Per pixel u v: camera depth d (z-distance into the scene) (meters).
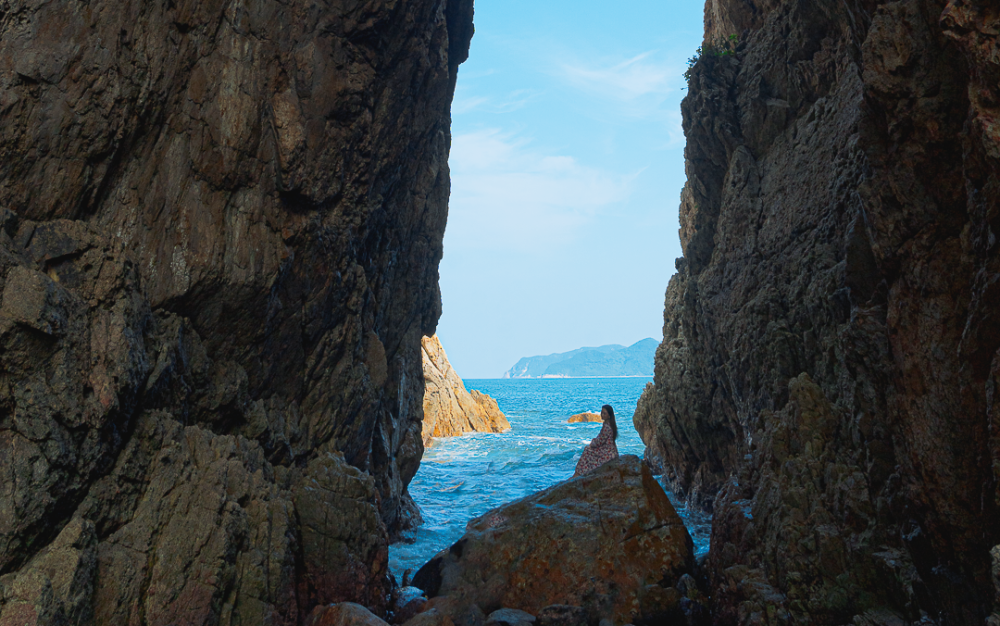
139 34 5.54
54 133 4.91
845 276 7.26
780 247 10.49
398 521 11.30
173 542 4.95
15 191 4.73
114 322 4.81
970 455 4.42
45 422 4.14
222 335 6.50
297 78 7.05
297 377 7.84
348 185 8.20
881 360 5.77
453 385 33.19
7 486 3.91
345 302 8.61
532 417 49.59
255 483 6.04
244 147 6.48
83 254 4.80
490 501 15.05
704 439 13.59
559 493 8.24
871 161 5.44
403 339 12.18
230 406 6.50
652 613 6.84
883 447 6.09
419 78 9.59
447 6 11.75
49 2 4.91
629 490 7.92
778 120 11.74
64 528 4.27
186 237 5.96
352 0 7.46
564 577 7.19
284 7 6.86
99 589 4.37
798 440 7.51
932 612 4.96
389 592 7.62
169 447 5.29
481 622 6.80
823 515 6.41
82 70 5.05
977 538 4.41
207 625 4.95
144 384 5.15
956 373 4.55
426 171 11.84
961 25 3.89
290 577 5.99
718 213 13.77
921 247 4.94
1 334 3.96
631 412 56.19
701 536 11.27
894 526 5.74
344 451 8.86
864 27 5.92
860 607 5.62
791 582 6.08
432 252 13.12
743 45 13.33
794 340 9.53
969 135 4.18
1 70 4.65
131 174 5.64
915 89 4.83
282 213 6.98
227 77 6.36
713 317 12.77
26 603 3.80
